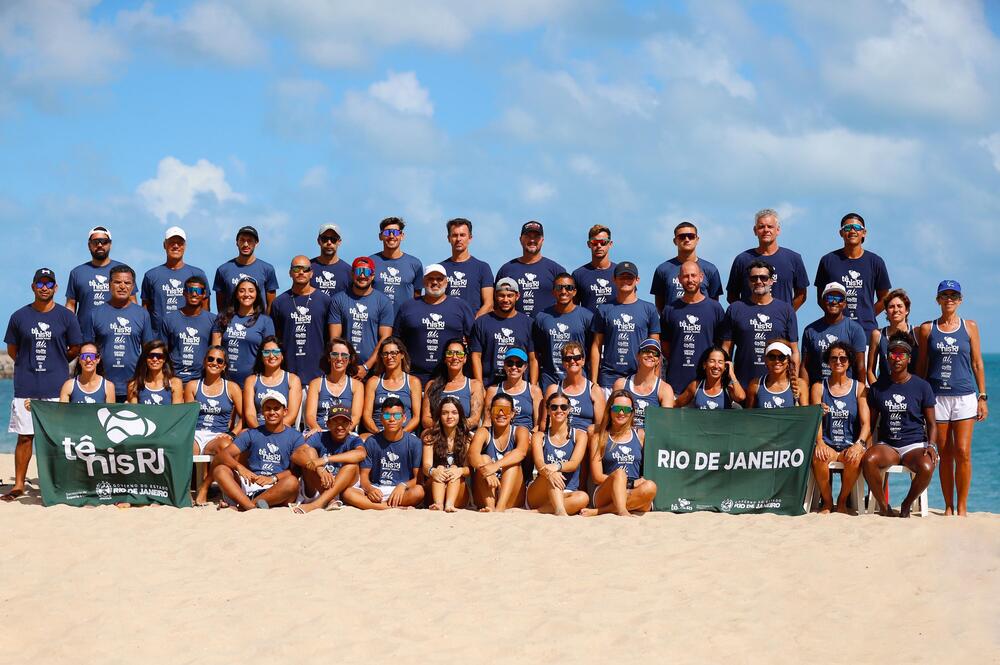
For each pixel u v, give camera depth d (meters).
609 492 10.80
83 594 7.32
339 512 10.58
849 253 12.25
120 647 6.15
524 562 8.38
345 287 12.90
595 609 7.00
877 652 6.17
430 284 12.04
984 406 11.35
